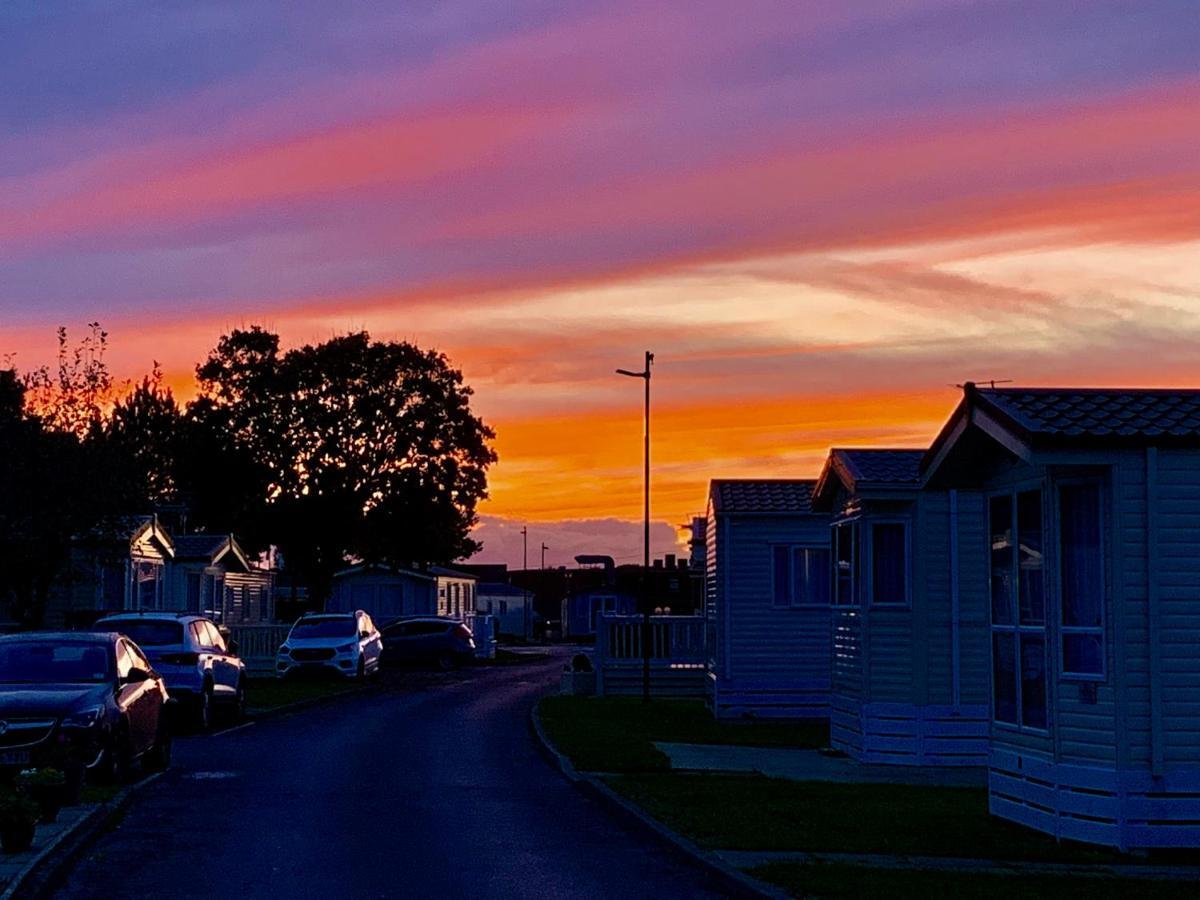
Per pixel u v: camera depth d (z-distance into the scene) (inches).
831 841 593.6
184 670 1113.4
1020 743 648.4
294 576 3198.8
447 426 2942.9
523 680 2020.2
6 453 1451.8
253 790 772.6
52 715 720.3
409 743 1055.0
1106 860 571.2
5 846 530.6
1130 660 590.2
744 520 1374.3
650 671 1633.9
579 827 654.5
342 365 2893.7
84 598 1763.0
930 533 943.0
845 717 993.5
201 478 2942.9
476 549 3029.0
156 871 534.3
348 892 498.6
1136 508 592.1
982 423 640.4
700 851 565.9
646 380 1797.5
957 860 561.3
